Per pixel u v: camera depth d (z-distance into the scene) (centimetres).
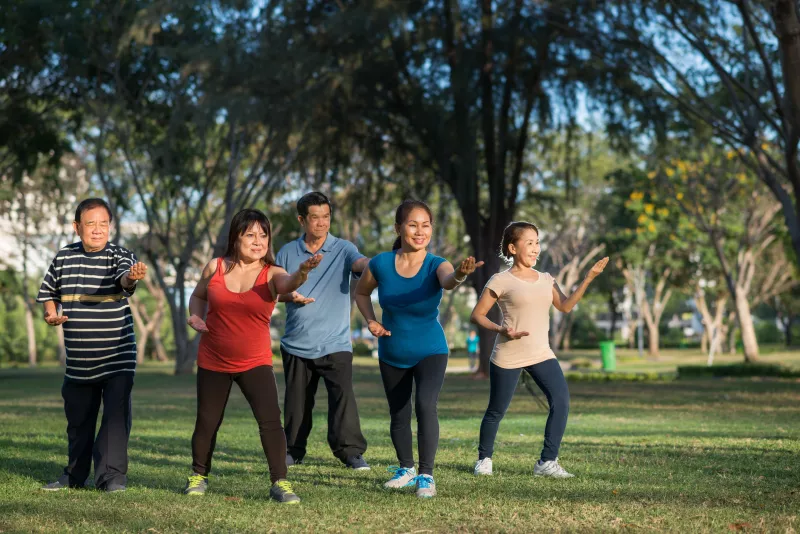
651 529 401
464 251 3641
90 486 557
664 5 1648
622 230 4103
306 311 666
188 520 433
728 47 1691
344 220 3497
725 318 6075
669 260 4356
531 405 1512
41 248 4216
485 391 1912
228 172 2739
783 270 4862
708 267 4538
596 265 598
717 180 3009
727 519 423
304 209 678
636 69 1883
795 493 499
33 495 517
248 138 2548
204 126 2252
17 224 4072
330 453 747
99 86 2523
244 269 500
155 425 1084
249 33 2234
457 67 2191
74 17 2302
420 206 544
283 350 681
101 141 2652
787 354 5031
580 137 2447
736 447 748
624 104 2180
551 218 2792
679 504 467
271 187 2583
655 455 693
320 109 2316
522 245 611
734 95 1689
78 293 550
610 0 1812
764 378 2552
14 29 2214
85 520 436
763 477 564
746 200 3164
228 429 1027
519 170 2481
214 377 509
